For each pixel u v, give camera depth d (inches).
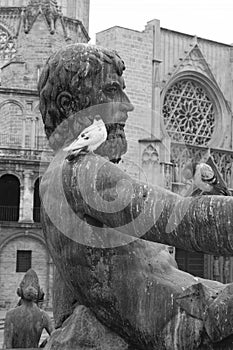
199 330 132.6
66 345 145.6
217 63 2704.2
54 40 2486.5
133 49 2421.3
